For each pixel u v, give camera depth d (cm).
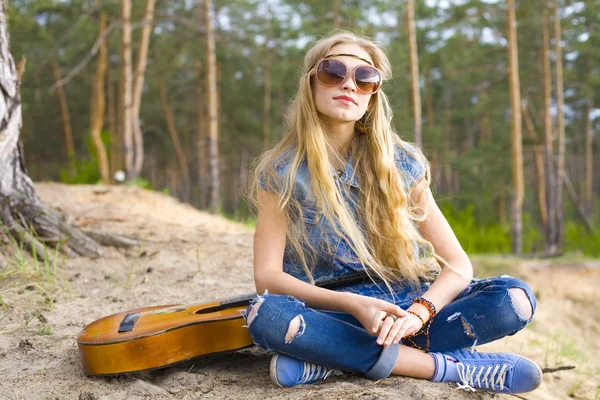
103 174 1524
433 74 2973
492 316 202
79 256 387
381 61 231
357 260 220
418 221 224
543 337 464
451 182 3578
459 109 3462
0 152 361
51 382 211
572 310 815
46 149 3900
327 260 220
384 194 220
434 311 201
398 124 2325
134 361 205
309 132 216
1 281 328
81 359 213
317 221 215
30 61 2211
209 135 1513
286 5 2530
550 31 2173
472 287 215
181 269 383
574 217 3262
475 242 1600
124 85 1417
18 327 271
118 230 471
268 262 212
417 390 195
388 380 205
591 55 2481
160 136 3800
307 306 205
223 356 244
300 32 2131
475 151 2362
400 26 1806
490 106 2658
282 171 216
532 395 276
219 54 2600
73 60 2791
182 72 3441
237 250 440
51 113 3422
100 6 1792
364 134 228
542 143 2139
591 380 347
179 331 212
